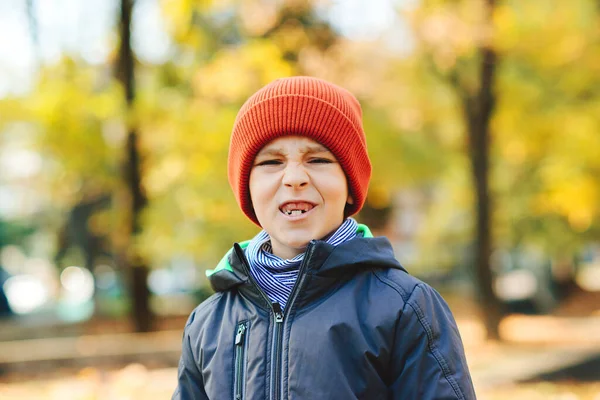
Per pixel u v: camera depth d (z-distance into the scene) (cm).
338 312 162
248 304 176
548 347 978
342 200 176
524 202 1398
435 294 171
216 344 178
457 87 1098
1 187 1764
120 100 912
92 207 1700
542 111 1117
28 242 2670
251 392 163
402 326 160
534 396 575
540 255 1552
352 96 190
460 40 956
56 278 2359
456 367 160
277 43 888
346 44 966
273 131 172
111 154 957
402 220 2172
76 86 898
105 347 824
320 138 172
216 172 849
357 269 170
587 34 1034
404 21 1002
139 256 987
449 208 1681
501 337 1086
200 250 886
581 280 2167
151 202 930
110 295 1966
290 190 170
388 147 1170
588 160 1055
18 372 765
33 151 950
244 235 880
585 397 567
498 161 1350
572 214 1095
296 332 163
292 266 171
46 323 1548
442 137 1312
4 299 1773
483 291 1092
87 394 647
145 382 686
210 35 1016
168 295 1809
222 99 879
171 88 1015
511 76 1131
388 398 160
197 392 184
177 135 842
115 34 945
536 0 1080
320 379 156
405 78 1138
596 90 1094
